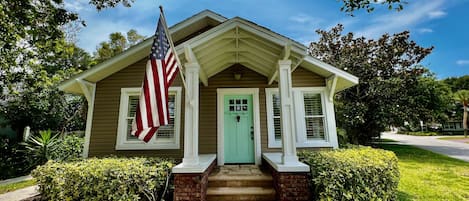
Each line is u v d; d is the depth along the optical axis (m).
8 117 11.04
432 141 22.00
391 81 13.99
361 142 15.64
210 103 6.71
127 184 4.04
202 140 6.49
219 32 4.37
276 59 5.12
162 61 3.35
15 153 9.55
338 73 6.19
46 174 4.36
